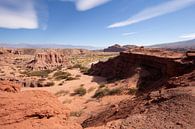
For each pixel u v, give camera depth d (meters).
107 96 28.47
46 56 89.38
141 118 9.70
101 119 15.56
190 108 9.56
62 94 34.50
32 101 7.68
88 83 42.41
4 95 7.67
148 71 33.28
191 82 14.46
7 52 124.50
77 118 20.88
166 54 33.94
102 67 53.88
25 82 43.75
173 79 18.23
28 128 6.77
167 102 11.17
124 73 40.03
